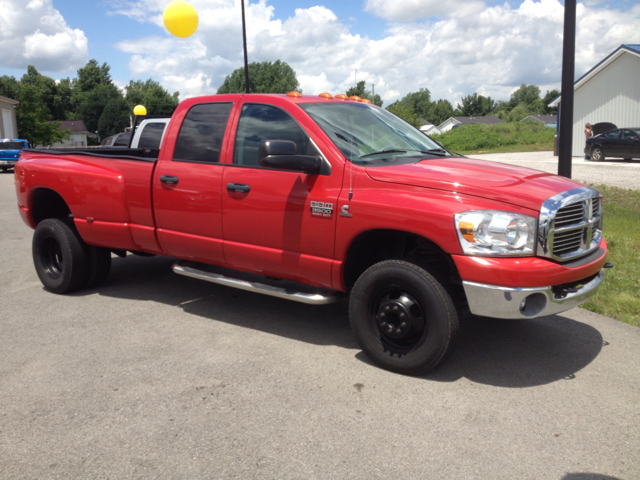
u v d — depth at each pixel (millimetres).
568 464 2650
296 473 2600
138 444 2850
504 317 3281
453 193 3420
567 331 4465
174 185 4645
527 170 4039
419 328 3557
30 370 3746
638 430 2949
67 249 5383
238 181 4266
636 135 20859
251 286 4324
